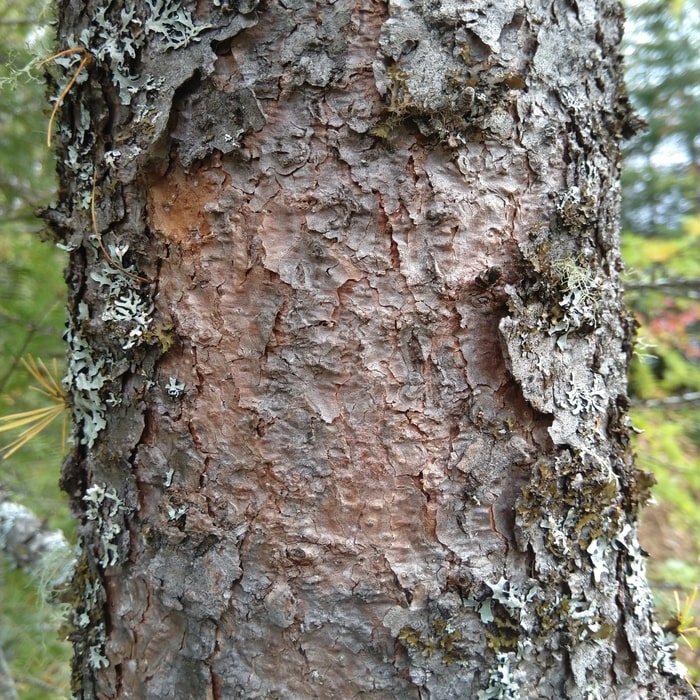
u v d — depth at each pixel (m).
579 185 0.29
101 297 0.30
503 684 0.28
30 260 0.57
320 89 0.27
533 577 0.28
